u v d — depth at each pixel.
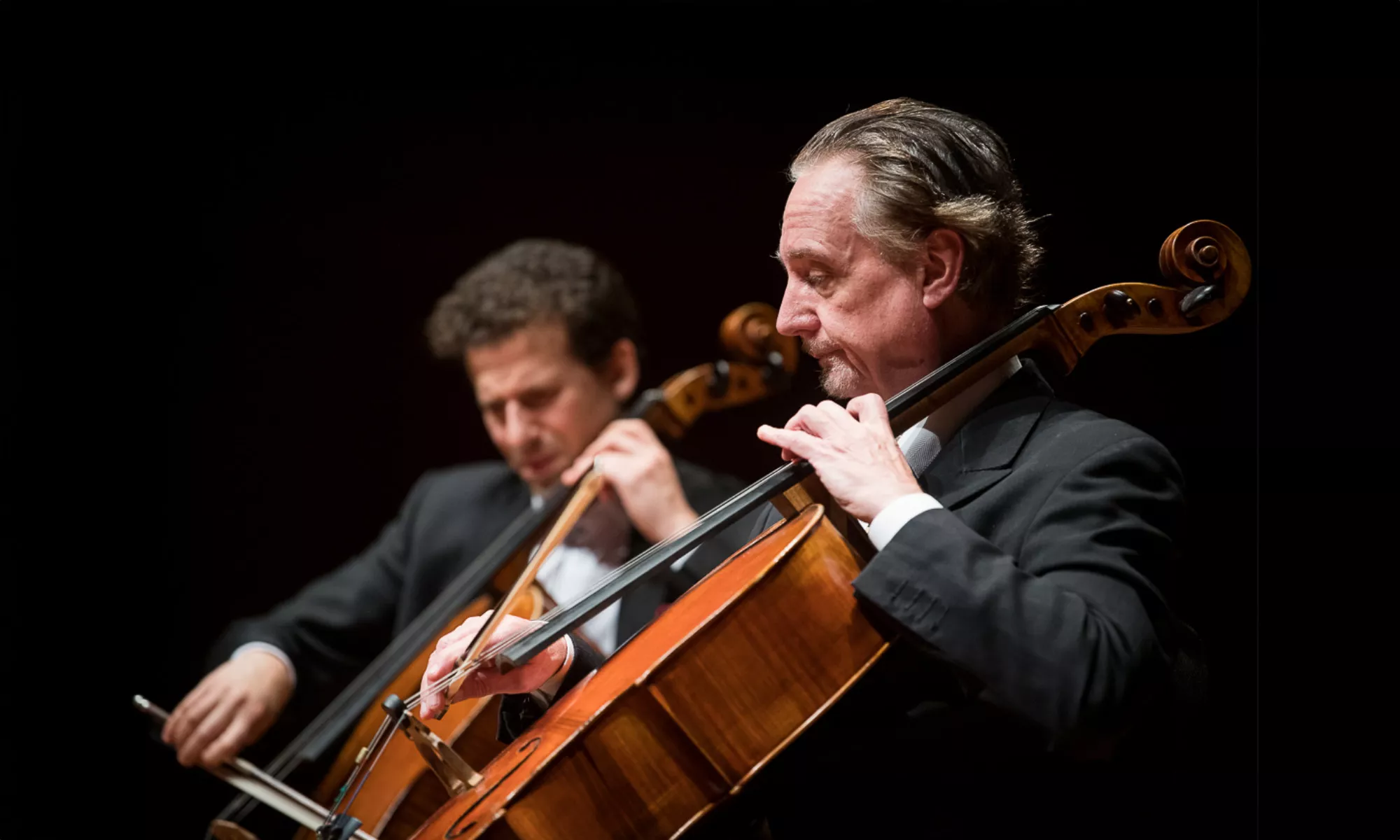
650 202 9.85
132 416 10.62
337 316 10.80
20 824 10.42
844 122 4.56
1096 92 8.06
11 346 10.24
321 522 10.91
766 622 3.81
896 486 3.87
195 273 10.49
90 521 10.59
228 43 9.90
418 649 7.45
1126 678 3.63
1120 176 7.98
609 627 7.54
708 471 8.19
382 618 8.74
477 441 11.02
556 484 8.20
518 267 8.17
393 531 8.97
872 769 4.19
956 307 4.42
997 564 3.72
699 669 3.78
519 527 7.73
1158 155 7.91
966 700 4.20
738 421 9.70
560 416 8.09
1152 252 7.91
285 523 10.88
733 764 3.78
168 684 10.80
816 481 4.34
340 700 7.55
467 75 9.92
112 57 9.84
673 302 9.93
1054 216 8.04
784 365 7.88
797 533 3.93
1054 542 3.95
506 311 7.98
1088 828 4.18
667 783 3.78
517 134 9.98
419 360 10.91
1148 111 7.95
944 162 4.39
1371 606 7.73
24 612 10.50
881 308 4.36
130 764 10.70
